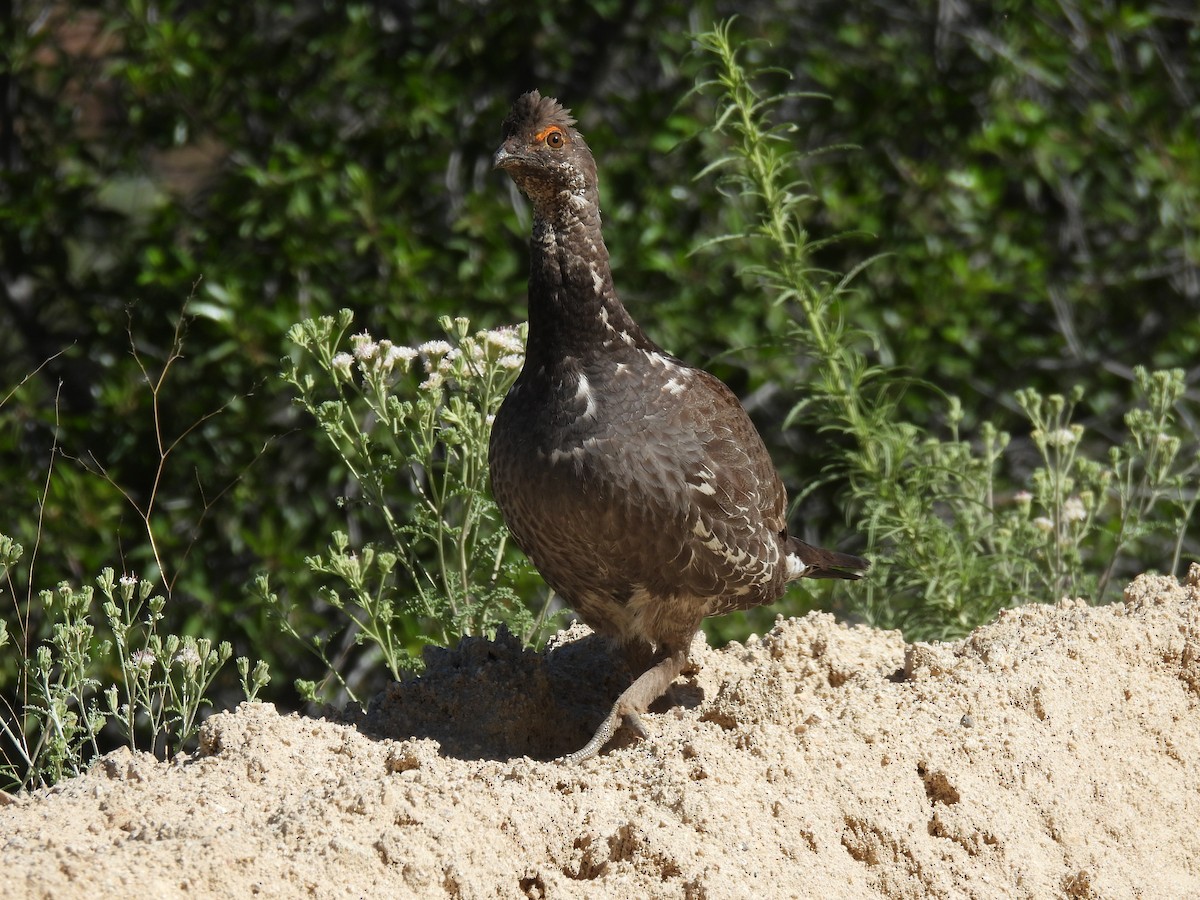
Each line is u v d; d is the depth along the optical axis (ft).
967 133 52.65
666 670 25.85
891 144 52.95
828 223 51.72
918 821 21.29
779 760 21.59
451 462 31.01
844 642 28.09
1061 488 33.73
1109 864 22.07
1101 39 54.13
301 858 18.84
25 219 50.29
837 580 35.24
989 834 21.43
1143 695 25.00
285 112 51.06
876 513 32.35
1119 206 53.01
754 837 20.18
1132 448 35.04
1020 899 20.86
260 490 47.91
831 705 23.67
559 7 52.42
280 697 46.73
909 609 34.01
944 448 36.40
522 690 26.48
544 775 21.70
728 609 27.12
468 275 49.52
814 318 33.35
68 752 24.90
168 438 47.75
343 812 19.80
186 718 25.71
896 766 21.98
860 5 54.03
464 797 20.22
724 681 27.14
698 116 52.54
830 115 52.75
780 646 27.68
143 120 51.24
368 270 50.19
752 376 49.11
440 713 26.07
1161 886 22.15
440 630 30.14
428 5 52.90
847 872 20.43
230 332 46.96
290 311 47.62
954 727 22.93
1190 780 24.17
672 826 19.93
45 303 52.13
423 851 19.29
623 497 24.58
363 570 28.68
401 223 49.70
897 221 52.26
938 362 50.01
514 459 25.17
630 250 50.11
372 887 18.79
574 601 26.76
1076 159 52.26
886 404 34.30
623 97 53.31
